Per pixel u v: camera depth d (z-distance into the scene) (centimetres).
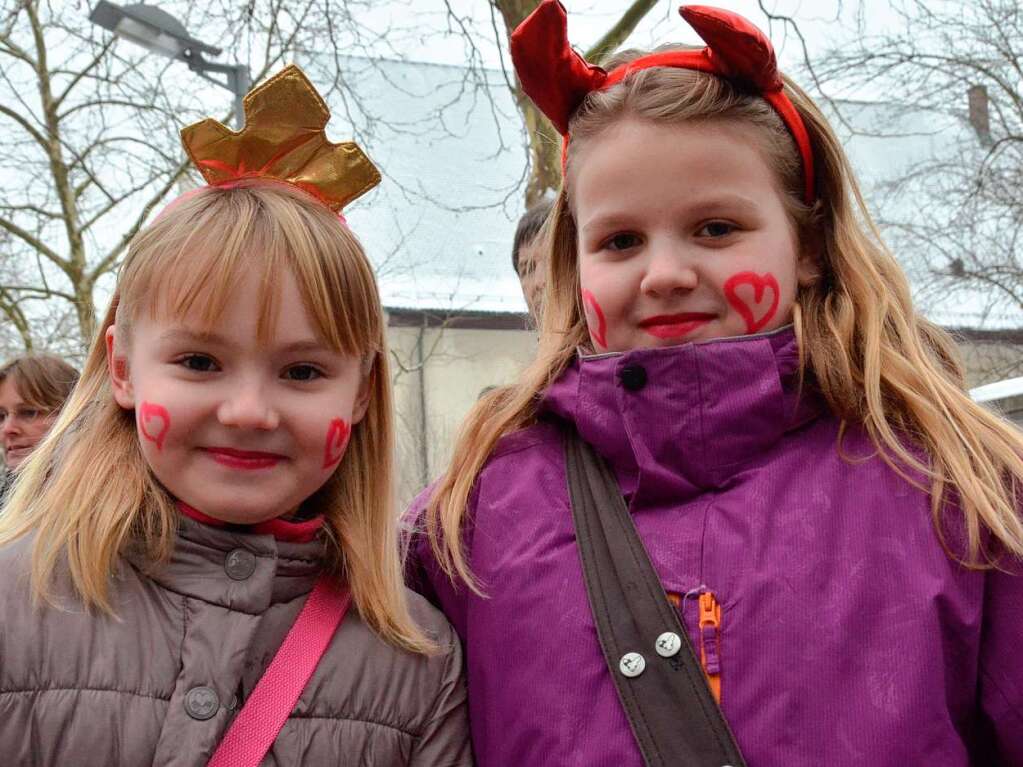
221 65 782
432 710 173
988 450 158
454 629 184
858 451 162
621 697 150
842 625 145
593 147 168
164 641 159
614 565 159
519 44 176
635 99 165
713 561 155
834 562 151
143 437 163
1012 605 148
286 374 166
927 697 140
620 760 148
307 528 175
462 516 184
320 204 181
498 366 1535
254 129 180
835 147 179
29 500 180
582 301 189
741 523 157
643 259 165
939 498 152
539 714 155
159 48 761
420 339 1410
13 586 158
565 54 176
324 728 164
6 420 444
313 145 182
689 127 162
